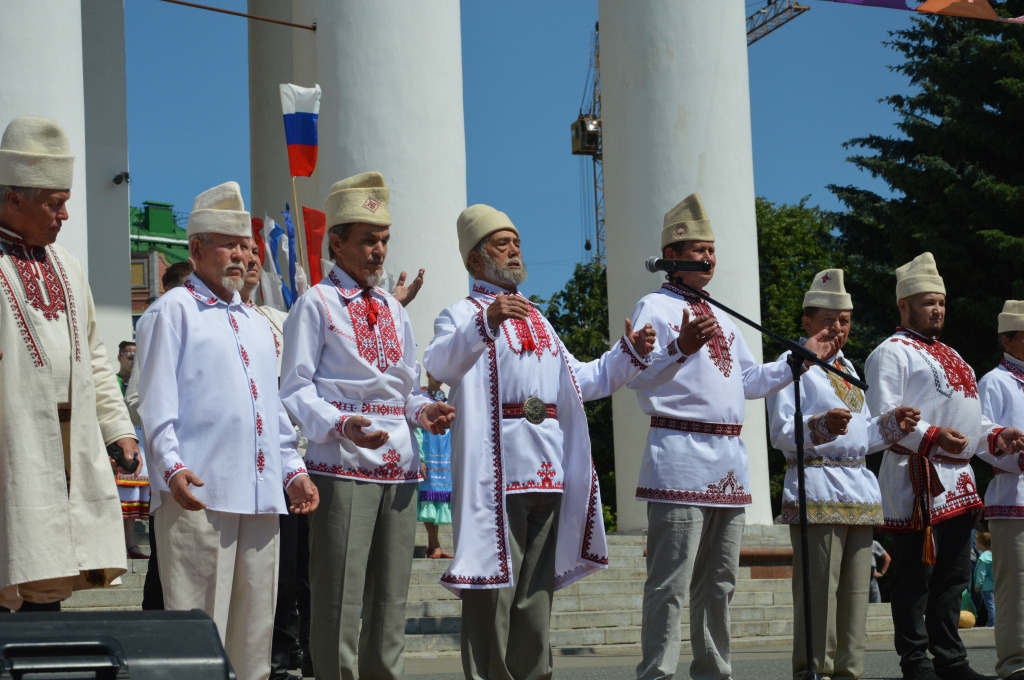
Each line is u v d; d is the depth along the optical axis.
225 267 4.68
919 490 6.81
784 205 37.34
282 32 17.92
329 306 5.00
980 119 24.72
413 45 11.93
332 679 4.79
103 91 16.81
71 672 2.13
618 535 12.96
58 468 4.21
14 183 4.30
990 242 22.98
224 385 4.56
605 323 38.22
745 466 5.75
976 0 12.15
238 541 4.60
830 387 6.58
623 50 13.58
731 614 11.24
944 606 6.93
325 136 11.89
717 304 5.36
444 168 11.96
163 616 2.34
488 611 5.12
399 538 5.01
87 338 4.56
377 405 4.99
